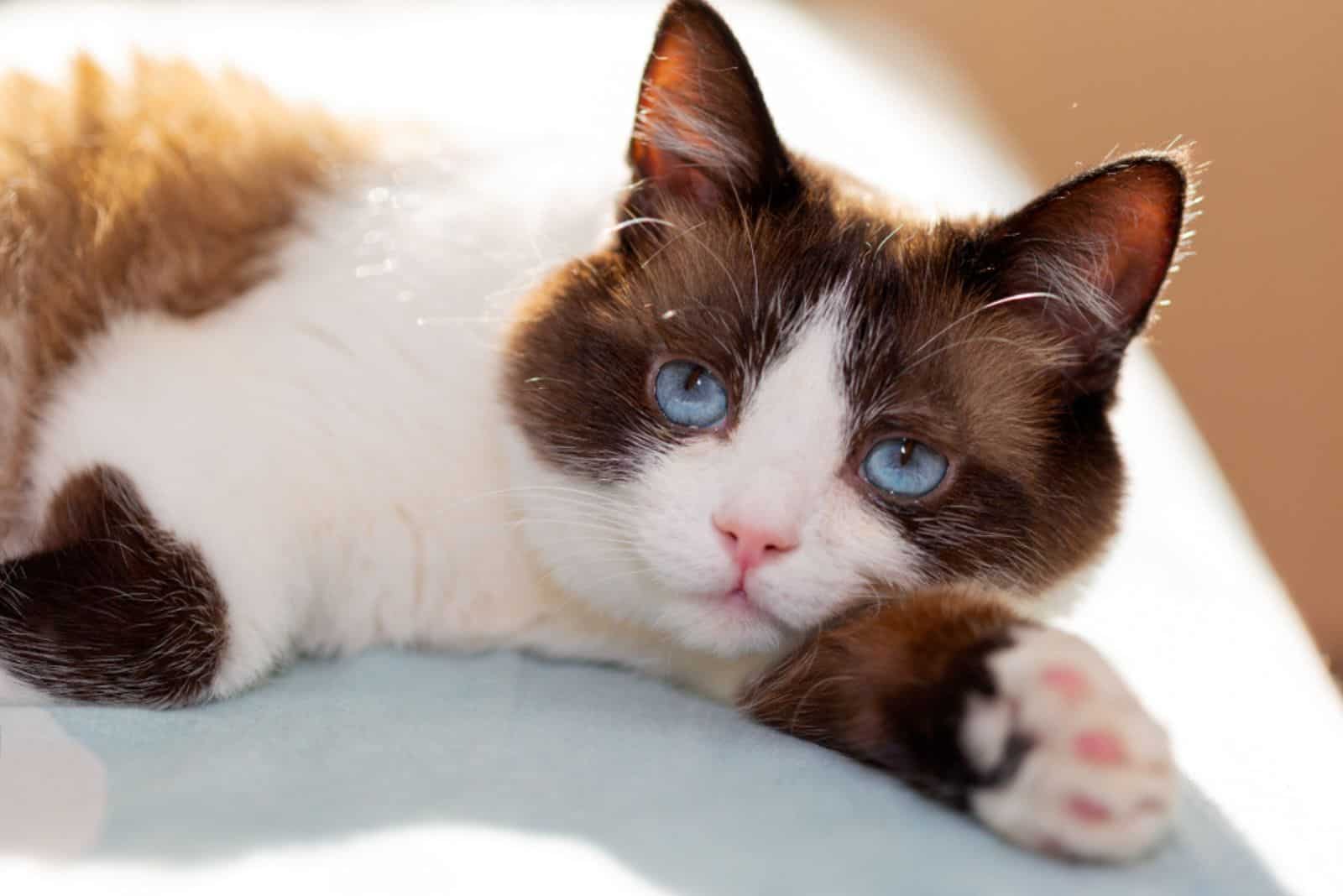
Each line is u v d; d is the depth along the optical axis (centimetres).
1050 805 39
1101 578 52
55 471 46
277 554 45
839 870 38
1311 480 77
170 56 54
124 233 49
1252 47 73
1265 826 43
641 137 47
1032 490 46
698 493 44
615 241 47
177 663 44
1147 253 46
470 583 48
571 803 39
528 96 60
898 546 45
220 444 45
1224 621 56
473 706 45
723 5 76
